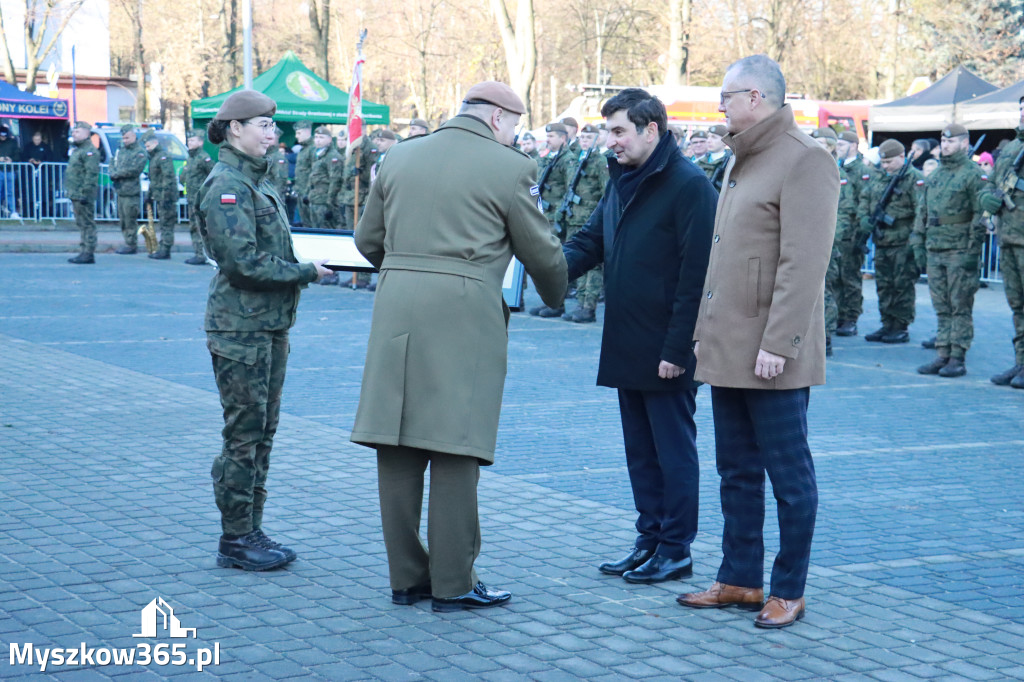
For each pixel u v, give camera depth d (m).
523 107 4.54
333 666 3.94
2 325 12.16
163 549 5.17
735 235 4.42
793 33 45.50
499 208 4.41
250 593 4.66
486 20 52.94
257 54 52.94
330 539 5.39
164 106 52.41
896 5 43.47
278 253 4.87
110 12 48.00
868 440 7.77
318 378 9.61
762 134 4.35
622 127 4.81
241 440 4.89
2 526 5.45
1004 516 5.99
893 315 12.55
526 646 4.16
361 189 16.70
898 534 5.65
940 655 4.14
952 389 9.78
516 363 10.52
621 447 7.39
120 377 9.41
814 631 4.36
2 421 7.69
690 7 38.94
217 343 4.80
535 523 5.73
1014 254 9.78
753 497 4.59
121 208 21.05
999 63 42.28
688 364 4.75
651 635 4.30
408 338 4.40
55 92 37.66
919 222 10.88
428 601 4.64
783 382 4.34
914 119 22.53
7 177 23.81
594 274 13.30
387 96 63.28
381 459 4.55
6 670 3.82
